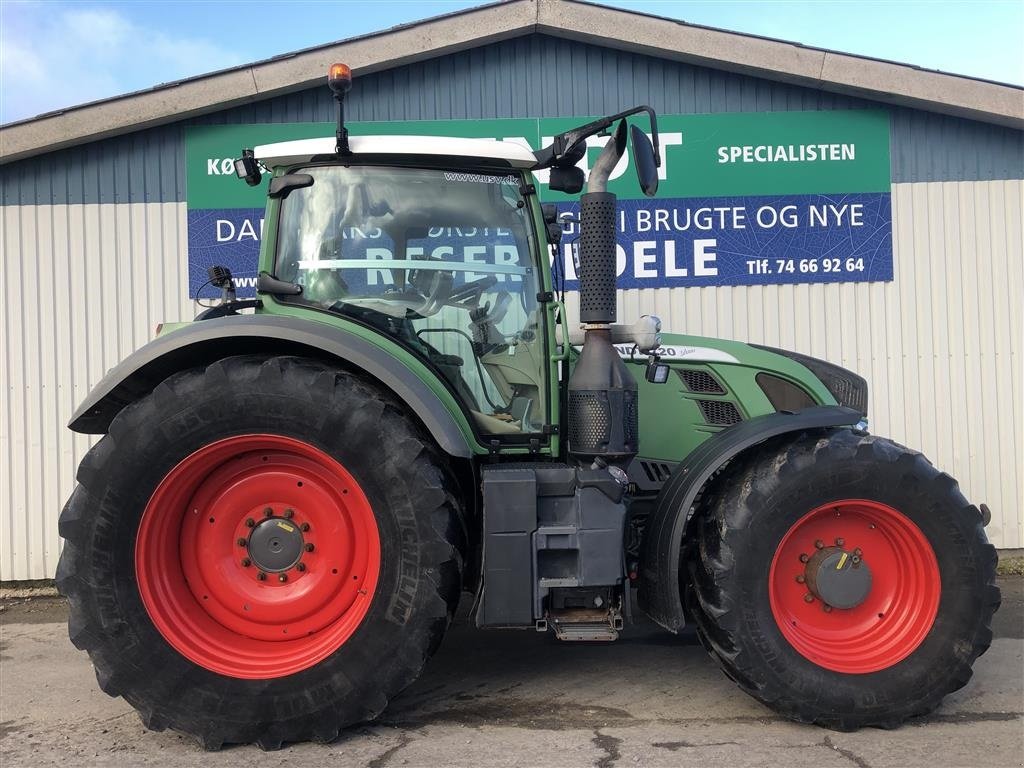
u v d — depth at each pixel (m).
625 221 5.46
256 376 2.61
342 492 2.70
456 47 5.24
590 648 3.72
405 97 5.36
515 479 2.70
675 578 2.75
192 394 2.60
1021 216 5.51
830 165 5.46
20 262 5.21
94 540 2.56
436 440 2.70
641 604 2.96
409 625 2.57
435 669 3.43
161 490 2.61
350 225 3.05
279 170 3.08
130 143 5.26
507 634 3.97
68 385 5.23
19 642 4.06
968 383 5.48
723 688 3.17
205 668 2.57
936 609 2.73
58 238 5.23
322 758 2.52
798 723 2.79
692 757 2.51
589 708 2.96
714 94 5.43
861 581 2.78
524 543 2.68
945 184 5.48
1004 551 5.47
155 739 2.72
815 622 2.83
